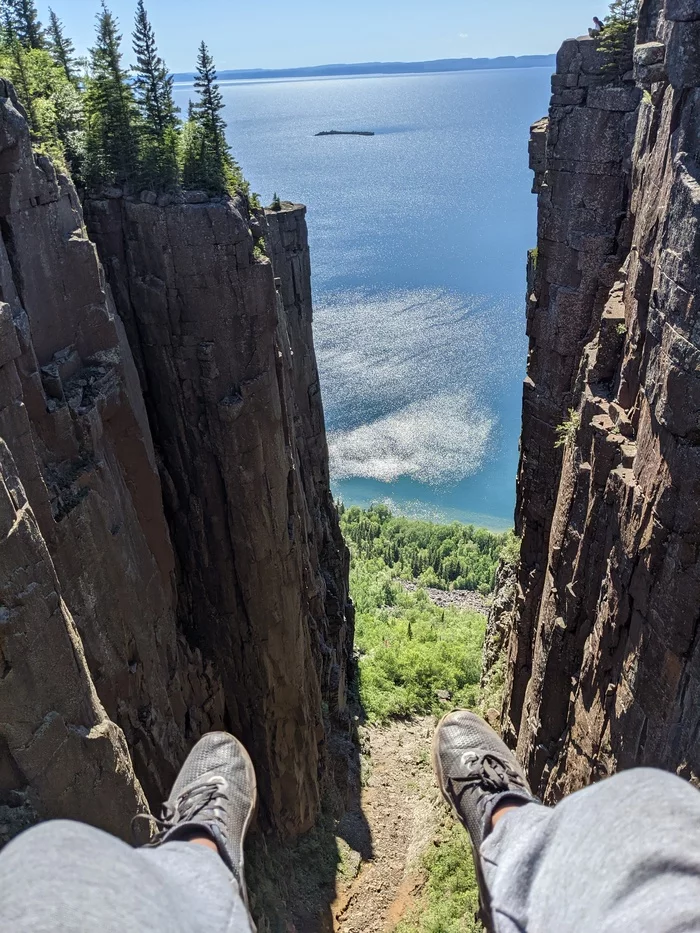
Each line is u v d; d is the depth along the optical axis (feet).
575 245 80.84
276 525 89.10
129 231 75.82
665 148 51.42
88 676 45.96
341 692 127.65
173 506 86.79
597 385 66.03
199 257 74.95
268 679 94.32
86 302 63.72
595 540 60.80
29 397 55.26
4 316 44.11
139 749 65.10
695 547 43.04
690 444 42.88
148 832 50.44
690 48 42.52
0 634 39.14
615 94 72.59
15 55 69.21
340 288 574.15
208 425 82.23
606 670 56.39
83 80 82.43
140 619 66.95
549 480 93.15
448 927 88.53
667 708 45.93
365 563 238.48
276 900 89.20
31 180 56.70
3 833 40.42
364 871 103.35
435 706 140.46
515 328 475.31
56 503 55.31
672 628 45.27
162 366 80.23
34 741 41.57
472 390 390.42
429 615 196.13
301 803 102.22
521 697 96.68
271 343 82.94
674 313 43.39
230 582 89.92
